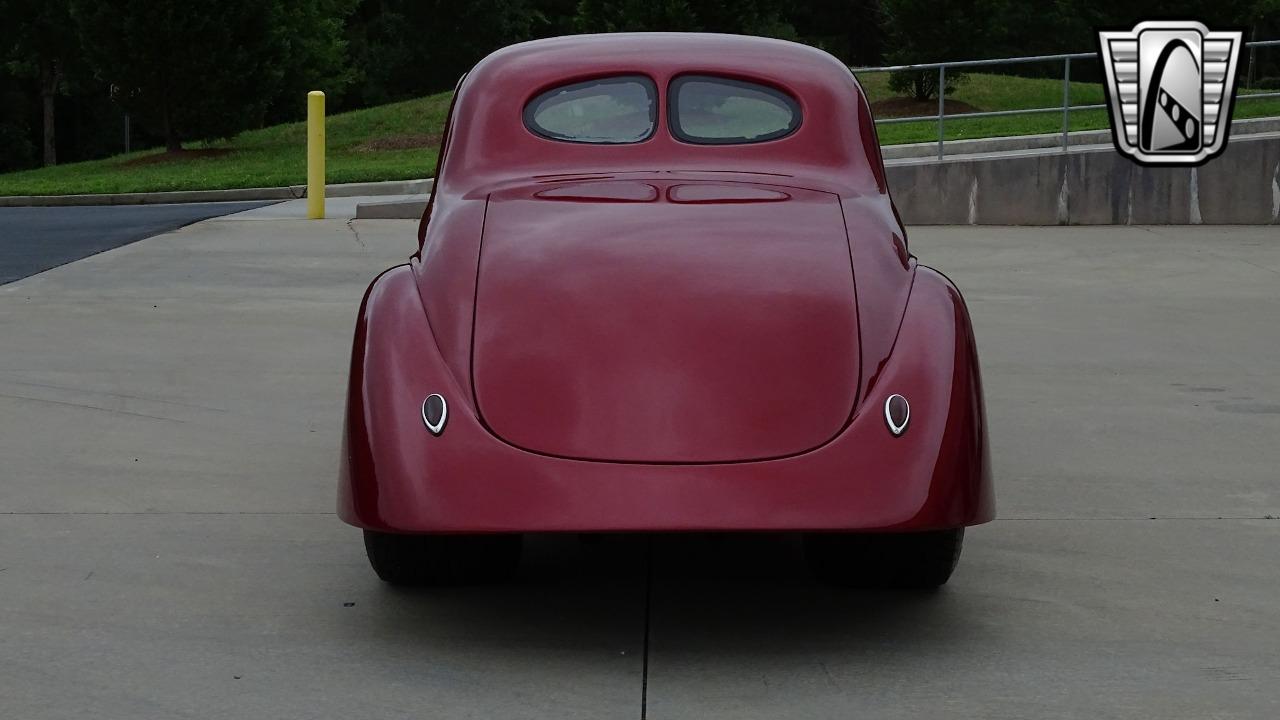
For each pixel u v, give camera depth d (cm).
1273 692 344
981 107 2841
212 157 2753
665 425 351
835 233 407
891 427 355
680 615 400
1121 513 510
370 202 1619
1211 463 584
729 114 467
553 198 427
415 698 340
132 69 2758
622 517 341
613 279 381
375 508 355
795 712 331
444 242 409
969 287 1111
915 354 368
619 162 455
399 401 362
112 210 1812
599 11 3447
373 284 406
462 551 411
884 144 2080
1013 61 1683
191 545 468
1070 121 2303
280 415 666
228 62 2786
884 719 327
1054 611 404
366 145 2772
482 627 390
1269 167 1622
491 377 362
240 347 834
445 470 350
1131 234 1505
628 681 350
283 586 427
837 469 348
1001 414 676
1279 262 1258
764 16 4853
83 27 2742
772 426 353
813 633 385
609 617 398
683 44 490
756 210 418
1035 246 1388
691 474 345
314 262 1208
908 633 386
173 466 574
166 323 911
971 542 475
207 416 662
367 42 6084
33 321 913
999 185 1634
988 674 355
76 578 433
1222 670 359
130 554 458
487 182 452
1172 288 1107
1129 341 876
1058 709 333
